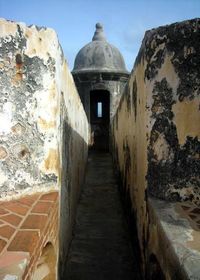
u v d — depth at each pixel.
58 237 2.80
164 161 2.65
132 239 4.04
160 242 2.21
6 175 2.45
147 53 2.74
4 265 1.55
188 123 2.55
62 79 3.22
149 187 2.77
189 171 2.57
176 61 2.56
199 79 2.50
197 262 1.66
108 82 13.16
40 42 2.58
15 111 2.48
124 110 5.56
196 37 2.50
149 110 2.73
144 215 2.97
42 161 2.64
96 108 15.16
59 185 2.85
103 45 14.33
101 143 14.93
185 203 2.56
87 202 6.21
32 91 2.55
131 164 4.30
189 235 1.99
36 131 2.60
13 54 2.45
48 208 2.32
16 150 2.49
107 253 3.89
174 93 2.59
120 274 3.40
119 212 5.57
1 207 2.32
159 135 2.67
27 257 1.64
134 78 3.76
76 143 5.47
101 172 9.54
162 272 2.15
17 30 2.46
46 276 2.50
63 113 3.33
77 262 3.65
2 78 2.40
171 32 2.57
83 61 14.06
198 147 2.53
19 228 1.97
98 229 4.71
